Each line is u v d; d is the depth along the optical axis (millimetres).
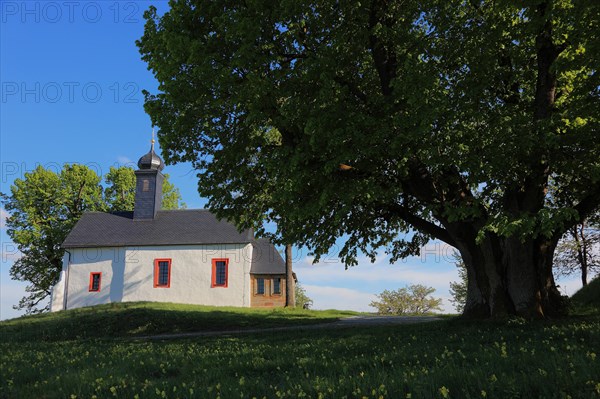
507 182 13242
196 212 43094
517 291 14469
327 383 5934
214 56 13844
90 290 39312
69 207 48938
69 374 8359
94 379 7637
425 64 13422
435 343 10250
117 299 38844
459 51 13789
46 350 15117
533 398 4777
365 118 12531
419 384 5438
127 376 7891
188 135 15633
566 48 12742
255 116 13219
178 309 30375
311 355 9477
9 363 10898
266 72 13891
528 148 11859
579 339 8664
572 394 4625
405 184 14852
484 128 13070
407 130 12195
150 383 7066
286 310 31891
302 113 13055
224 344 14039
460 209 12391
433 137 12391
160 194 44250
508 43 14742
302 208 13734
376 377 6180
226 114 15203
